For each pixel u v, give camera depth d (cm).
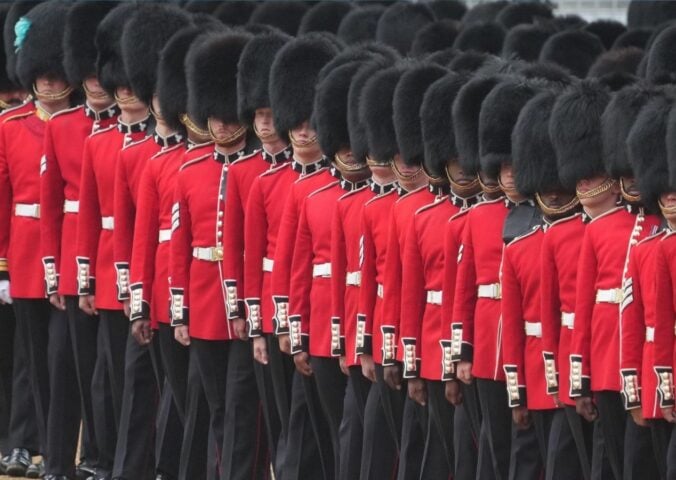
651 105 3922
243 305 4712
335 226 4509
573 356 4034
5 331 5494
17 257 5284
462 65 4931
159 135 4947
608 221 4019
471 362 4272
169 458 4938
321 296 4559
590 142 4047
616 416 4006
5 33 5609
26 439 5394
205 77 4750
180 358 4869
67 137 5153
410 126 4391
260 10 6806
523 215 4200
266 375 4675
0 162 5291
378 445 4462
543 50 6025
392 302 4416
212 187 4759
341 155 4541
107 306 5031
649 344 3909
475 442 4331
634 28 6762
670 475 3872
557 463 4116
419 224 4359
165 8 5031
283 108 4634
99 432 5106
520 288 4175
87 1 5162
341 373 4575
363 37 6606
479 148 4256
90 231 5075
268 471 4775
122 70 5012
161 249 4866
